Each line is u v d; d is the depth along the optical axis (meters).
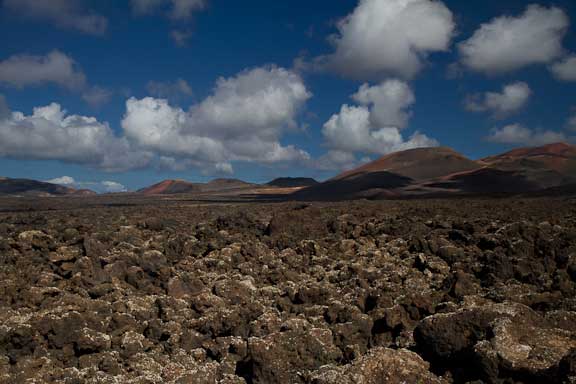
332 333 12.40
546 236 20.05
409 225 28.02
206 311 15.38
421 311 12.99
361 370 8.97
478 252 20.95
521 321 9.78
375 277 18.33
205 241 27.58
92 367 11.37
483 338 9.74
